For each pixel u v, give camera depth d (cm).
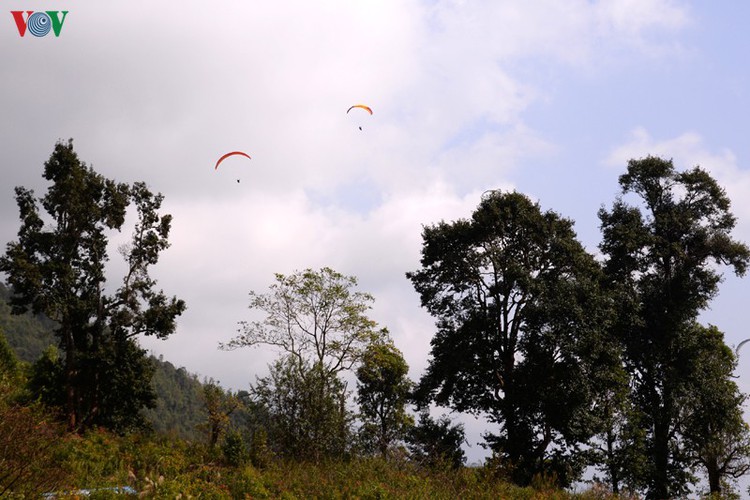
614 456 3631
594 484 2516
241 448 2311
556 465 3528
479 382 3834
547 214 4009
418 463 2512
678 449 3938
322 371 2862
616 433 3662
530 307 3600
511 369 3809
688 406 3834
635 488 3569
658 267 4244
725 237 4084
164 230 4641
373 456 2561
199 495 1731
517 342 3766
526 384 3628
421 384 3928
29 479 1377
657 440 3953
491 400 3778
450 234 4019
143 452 2172
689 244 4209
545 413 3559
